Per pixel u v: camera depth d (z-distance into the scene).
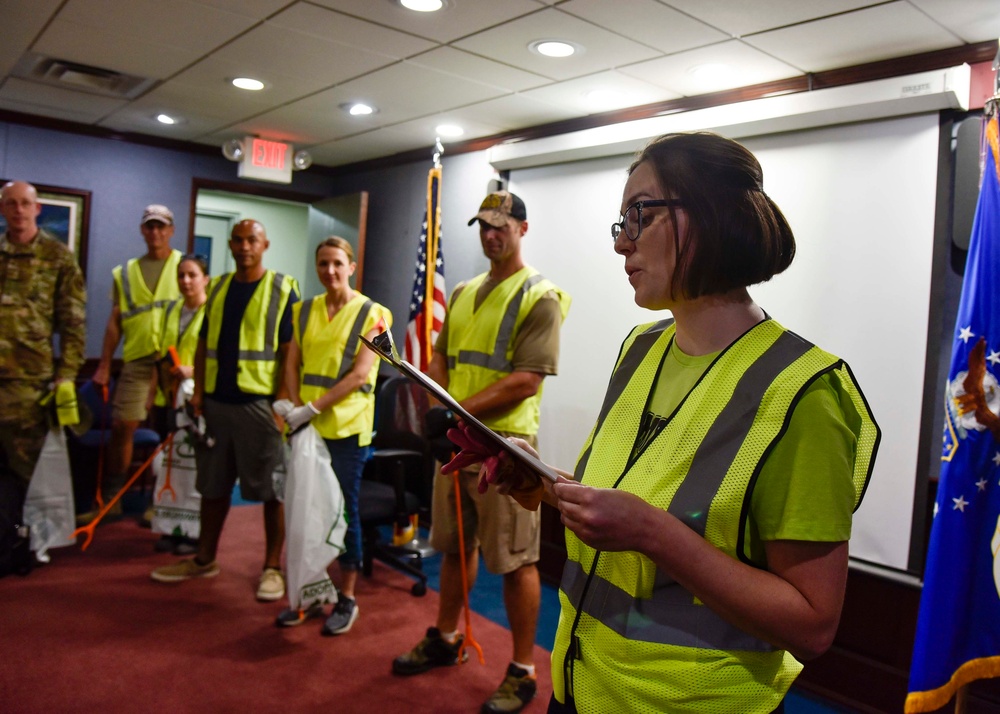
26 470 3.45
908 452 2.65
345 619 2.93
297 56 3.23
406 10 2.61
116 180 5.11
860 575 2.71
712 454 0.83
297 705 2.38
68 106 4.47
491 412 2.37
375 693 2.48
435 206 3.82
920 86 2.53
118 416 4.29
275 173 5.00
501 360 2.43
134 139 5.13
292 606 2.86
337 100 3.88
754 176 0.87
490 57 3.03
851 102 2.70
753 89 3.10
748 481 0.79
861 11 2.30
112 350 4.39
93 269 5.05
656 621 0.85
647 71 3.04
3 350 3.35
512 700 2.38
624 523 0.76
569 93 3.44
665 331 1.04
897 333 2.69
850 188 2.82
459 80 3.37
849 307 2.81
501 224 2.42
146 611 3.03
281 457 3.24
